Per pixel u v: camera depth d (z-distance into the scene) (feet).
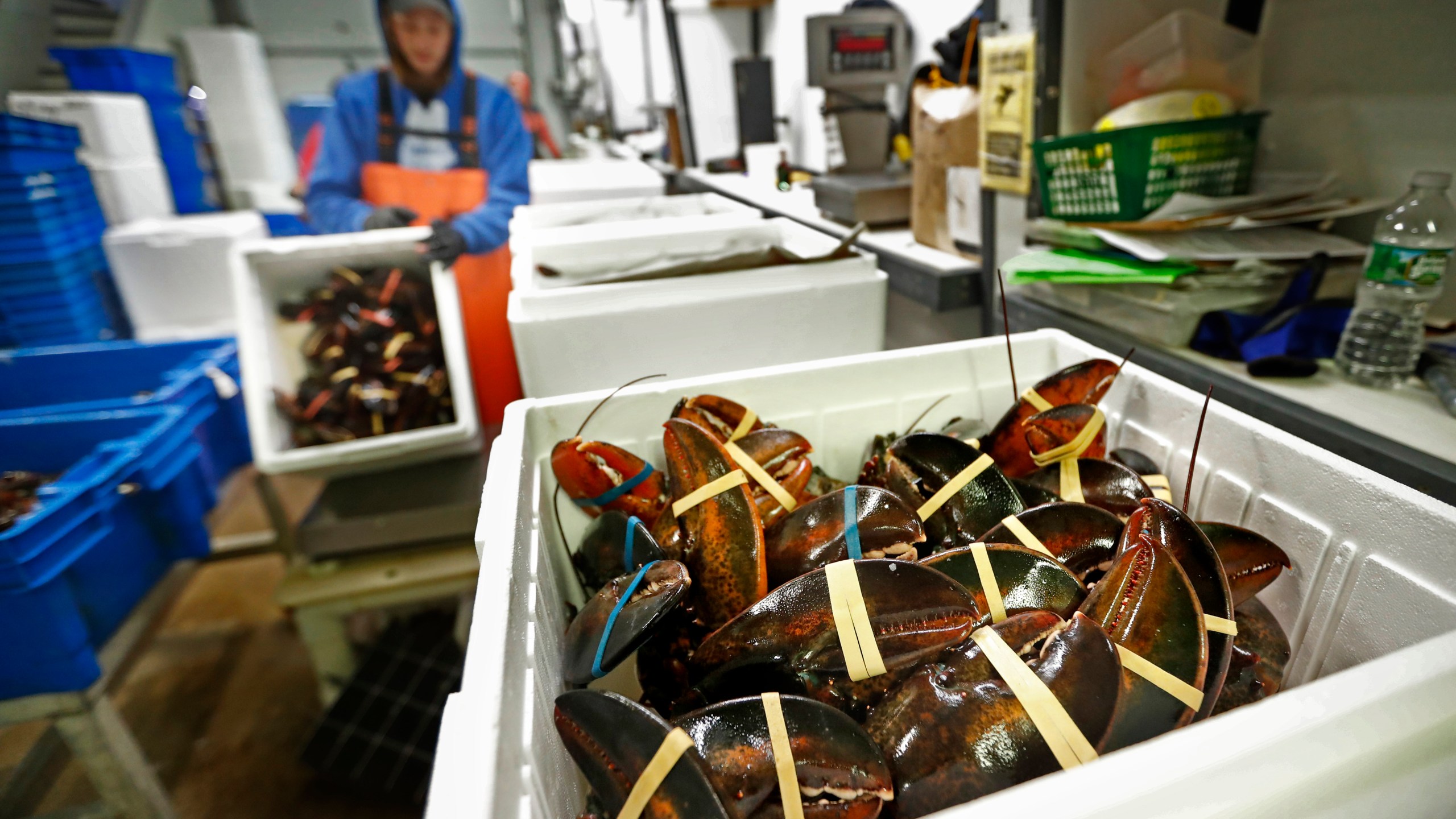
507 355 6.39
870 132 5.29
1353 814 1.07
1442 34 2.83
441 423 5.10
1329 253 2.81
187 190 9.12
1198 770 0.93
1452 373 2.35
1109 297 3.00
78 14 8.94
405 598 4.64
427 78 6.41
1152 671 1.34
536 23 15.38
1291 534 1.96
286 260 4.93
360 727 4.28
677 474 1.96
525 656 1.39
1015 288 3.49
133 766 3.81
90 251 7.11
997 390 2.65
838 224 4.81
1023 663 1.34
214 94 10.24
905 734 1.35
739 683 1.54
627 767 1.21
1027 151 3.23
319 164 6.56
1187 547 1.60
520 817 1.08
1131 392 2.43
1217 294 2.76
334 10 13.10
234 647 5.42
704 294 2.83
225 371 5.69
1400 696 1.06
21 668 3.40
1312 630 1.93
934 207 4.03
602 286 2.77
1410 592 1.67
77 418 4.48
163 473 4.22
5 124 6.15
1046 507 1.86
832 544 1.79
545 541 2.02
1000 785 1.24
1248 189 3.24
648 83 10.89
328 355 4.97
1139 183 2.86
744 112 7.19
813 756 1.29
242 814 4.15
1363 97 3.14
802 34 7.20
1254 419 2.06
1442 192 2.70
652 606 1.56
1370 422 2.21
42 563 3.34
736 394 2.38
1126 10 3.10
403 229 4.93
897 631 1.46
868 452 2.55
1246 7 3.44
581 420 2.28
